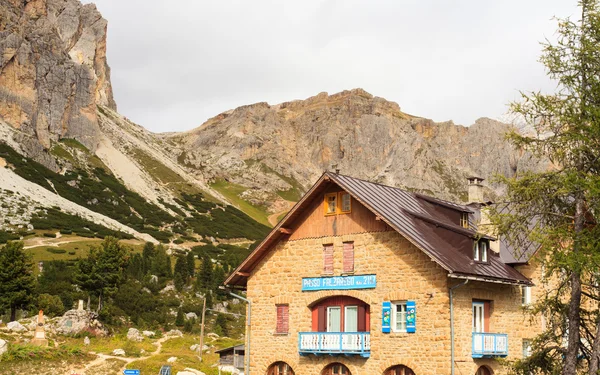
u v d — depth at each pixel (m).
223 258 150.50
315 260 34.81
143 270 110.12
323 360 33.72
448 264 29.20
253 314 36.75
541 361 24.25
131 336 75.19
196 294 106.00
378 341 31.73
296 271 35.47
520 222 22.59
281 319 35.81
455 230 32.41
